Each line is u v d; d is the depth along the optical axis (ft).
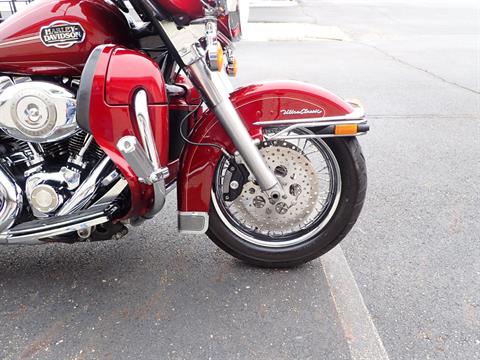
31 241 7.27
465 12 53.42
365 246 9.38
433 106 18.69
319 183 8.47
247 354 6.81
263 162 7.45
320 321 7.42
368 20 47.70
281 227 8.36
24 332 7.24
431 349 6.87
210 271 8.63
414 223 10.24
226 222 8.36
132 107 6.72
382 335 7.14
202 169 7.71
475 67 25.81
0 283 8.31
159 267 8.75
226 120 7.26
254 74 23.36
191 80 7.32
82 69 7.14
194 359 6.73
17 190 7.19
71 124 6.88
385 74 23.86
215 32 6.97
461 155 13.91
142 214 7.51
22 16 6.91
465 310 7.63
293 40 35.65
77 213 7.22
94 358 6.75
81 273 8.59
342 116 7.54
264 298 7.93
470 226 10.11
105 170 7.20
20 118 6.79
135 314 7.59
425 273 8.55
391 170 12.88
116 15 7.41
